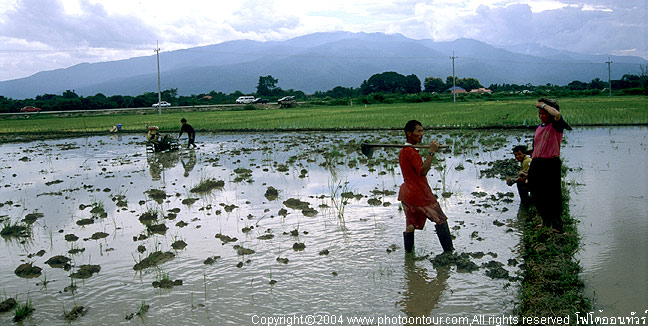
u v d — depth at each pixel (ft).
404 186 18.49
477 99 234.79
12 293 16.37
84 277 17.51
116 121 124.36
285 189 31.94
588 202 24.63
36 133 92.79
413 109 139.64
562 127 19.26
